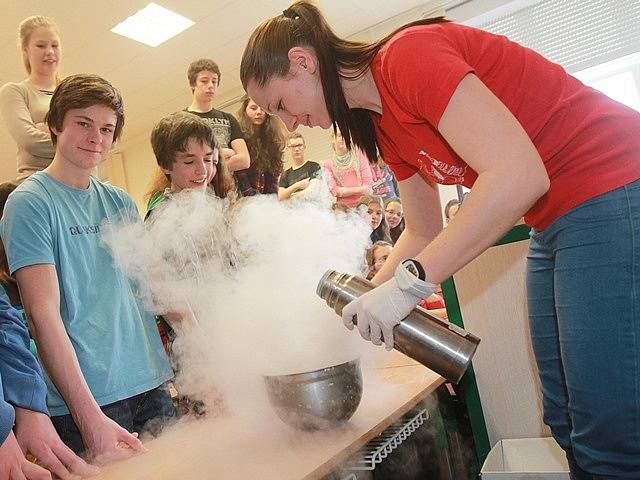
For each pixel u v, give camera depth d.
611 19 3.85
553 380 1.02
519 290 1.36
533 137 0.81
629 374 0.74
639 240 0.74
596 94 0.84
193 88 2.97
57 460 0.90
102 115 1.37
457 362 0.76
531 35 4.15
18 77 4.54
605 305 0.76
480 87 0.73
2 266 1.39
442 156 0.90
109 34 4.21
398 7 4.57
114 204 1.47
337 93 0.91
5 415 0.85
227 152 2.75
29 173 2.42
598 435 0.78
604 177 0.77
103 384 1.23
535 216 0.87
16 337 0.99
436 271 0.72
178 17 4.14
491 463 1.22
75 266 1.29
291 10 0.93
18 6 3.64
